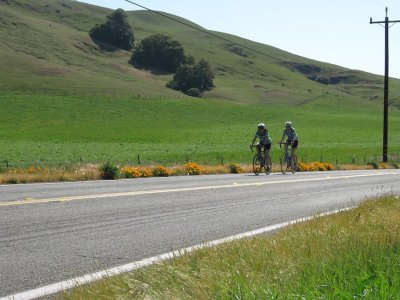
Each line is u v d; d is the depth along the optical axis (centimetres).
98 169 2091
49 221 910
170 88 19250
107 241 777
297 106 19038
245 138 7750
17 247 721
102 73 19038
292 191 1571
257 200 1317
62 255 689
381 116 13575
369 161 4422
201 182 1789
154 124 9269
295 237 720
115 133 7819
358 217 873
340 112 15362
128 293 486
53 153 5078
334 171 3053
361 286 409
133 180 1886
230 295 428
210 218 1011
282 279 482
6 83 14275
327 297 405
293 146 2511
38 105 10031
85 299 484
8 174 1888
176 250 732
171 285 498
